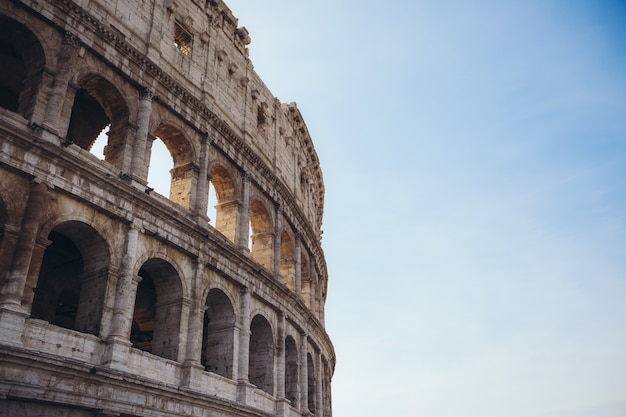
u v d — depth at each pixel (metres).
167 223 42.06
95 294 37.06
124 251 38.41
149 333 51.91
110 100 43.25
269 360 52.78
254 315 50.88
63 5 39.41
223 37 58.53
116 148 42.31
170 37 50.06
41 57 37.94
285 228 63.25
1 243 32.09
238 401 45.53
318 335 67.00
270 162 63.38
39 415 30.59
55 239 42.12
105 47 41.88
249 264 49.84
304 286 68.94
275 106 68.19
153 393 36.47
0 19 36.84
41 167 34.53
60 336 33.31
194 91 51.06
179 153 48.97
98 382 33.22
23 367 30.00
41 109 36.50
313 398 63.62
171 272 42.84
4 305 30.72
